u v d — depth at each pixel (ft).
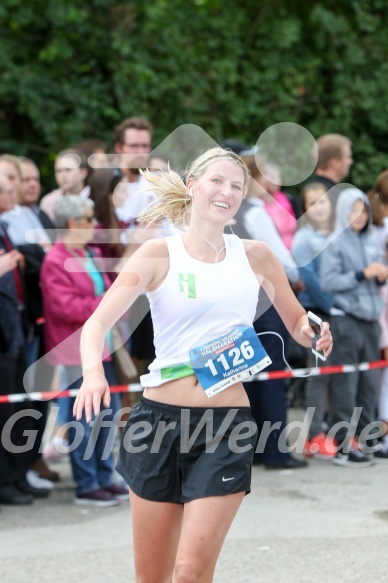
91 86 82.84
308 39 93.15
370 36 94.22
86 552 39.99
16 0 80.64
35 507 47.37
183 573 25.94
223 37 88.84
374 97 93.91
